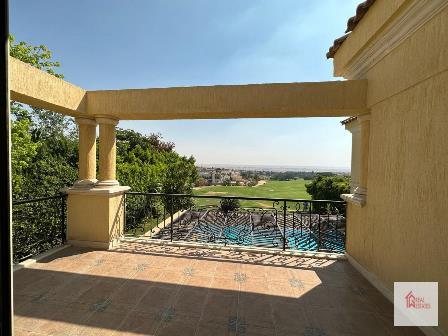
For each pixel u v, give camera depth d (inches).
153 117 164.1
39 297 106.0
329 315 97.7
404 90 101.5
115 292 111.0
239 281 123.5
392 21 101.7
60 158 383.6
